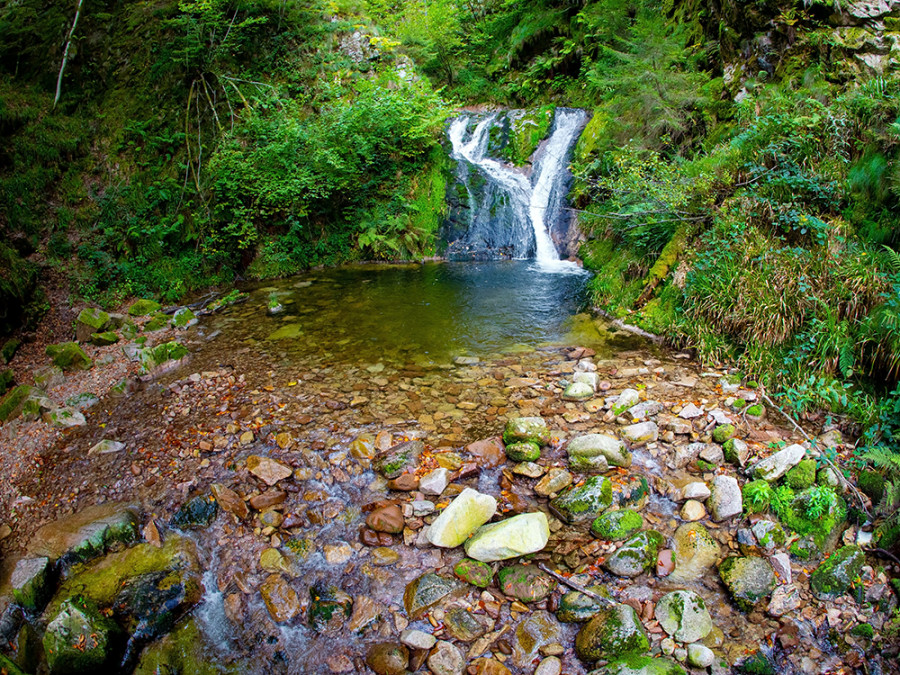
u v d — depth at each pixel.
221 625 3.06
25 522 3.79
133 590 3.20
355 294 8.17
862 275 4.58
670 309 6.21
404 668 2.71
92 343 6.63
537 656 2.74
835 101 5.64
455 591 3.06
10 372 5.80
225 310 7.69
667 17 10.03
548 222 9.98
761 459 3.85
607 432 4.34
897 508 3.23
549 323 6.75
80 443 4.61
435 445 4.24
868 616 2.82
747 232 5.55
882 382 4.39
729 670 2.65
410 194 10.41
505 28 15.19
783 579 3.06
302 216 9.45
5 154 8.28
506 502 3.68
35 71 9.82
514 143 11.19
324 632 2.93
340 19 12.06
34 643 3.04
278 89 10.27
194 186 9.04
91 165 9.06
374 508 3.61
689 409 4.53
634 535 3.32
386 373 5.54
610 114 9.41
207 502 3.71
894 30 6.01
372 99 9.98
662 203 6.48
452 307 7.42
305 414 4.80
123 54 10.16
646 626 2.86
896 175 4.82
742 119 6.86
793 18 6.68
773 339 4.97
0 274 6.62
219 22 10.04
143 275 8.24
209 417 4.85
